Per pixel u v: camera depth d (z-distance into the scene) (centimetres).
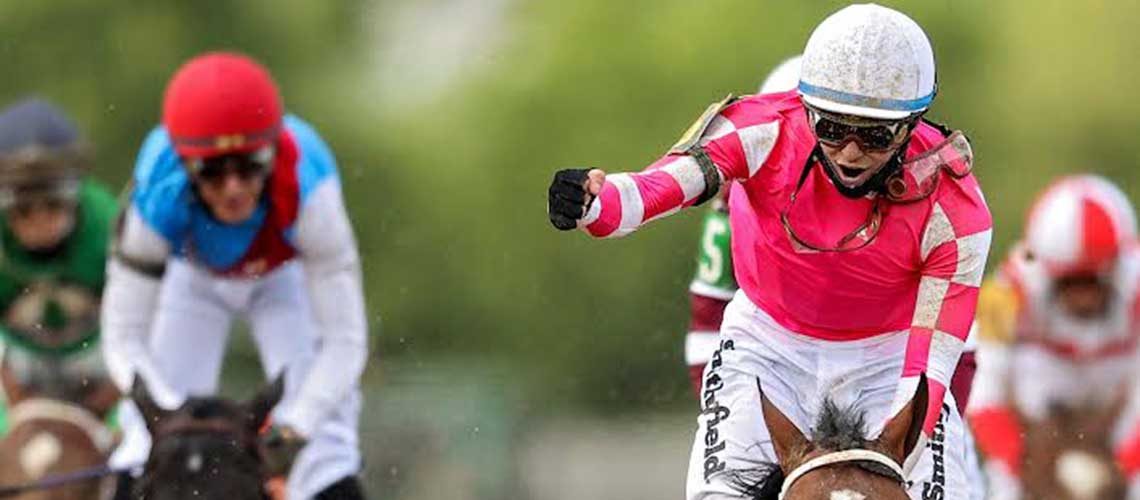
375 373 4016
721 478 1767
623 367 5622
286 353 2480
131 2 7056
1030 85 6700
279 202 2289
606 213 1614
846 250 1723
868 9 1653
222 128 2214
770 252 1777
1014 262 2631
